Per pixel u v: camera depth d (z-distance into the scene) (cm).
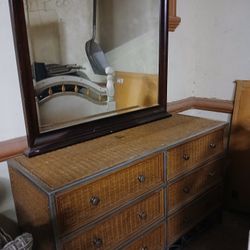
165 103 165
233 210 192
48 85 119
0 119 117
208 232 174
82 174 99
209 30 185
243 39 173
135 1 145
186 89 199
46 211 94
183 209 142
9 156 117
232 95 186
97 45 136
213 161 153
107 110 141
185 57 191
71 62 126
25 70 108
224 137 157
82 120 131
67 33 125
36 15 112
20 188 111
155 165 121
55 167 105
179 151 130
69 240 98
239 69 179
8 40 112
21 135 125
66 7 123
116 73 144
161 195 128
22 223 119
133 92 151
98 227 106
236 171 186
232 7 172
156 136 134
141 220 122
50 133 119
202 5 184
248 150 179
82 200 98
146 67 155
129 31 145
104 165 105
